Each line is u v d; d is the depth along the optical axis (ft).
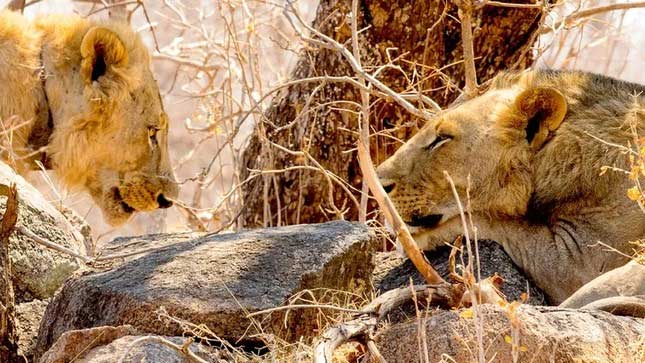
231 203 50.62
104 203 47.85
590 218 33.04
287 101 46.83
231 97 48.62
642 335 24.94
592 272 32.71
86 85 45.78
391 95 39.60
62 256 34.32
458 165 34.06
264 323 28.22
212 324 27.91
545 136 33.68
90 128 46.19
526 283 33.32
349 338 25.53
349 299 30.89
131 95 46.91
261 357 27.71
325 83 42.70
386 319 28.89
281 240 31.07
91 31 45.32
